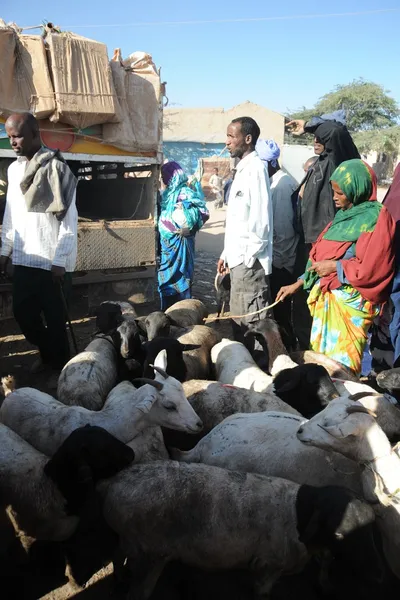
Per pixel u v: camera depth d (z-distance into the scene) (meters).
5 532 3.71
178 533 3.25
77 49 7.66
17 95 7.46
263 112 35.50
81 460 3.34
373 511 3.12
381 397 4.16
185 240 8.96
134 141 8.49
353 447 3.42
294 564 3.27
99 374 5.12
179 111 36.81
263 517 3.22
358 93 46.75
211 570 3.40
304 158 27.23
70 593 3.53
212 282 11.84
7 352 7.18
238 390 4.62
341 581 3.05
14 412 4.32
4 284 7.94
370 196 4.79
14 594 3.50
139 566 3.31
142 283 9.16
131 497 3.29
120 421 3.95
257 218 5.66
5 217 5.99
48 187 5.62
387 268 4.59
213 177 32.03
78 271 8.57
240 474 3.43
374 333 5.33
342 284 4.83
